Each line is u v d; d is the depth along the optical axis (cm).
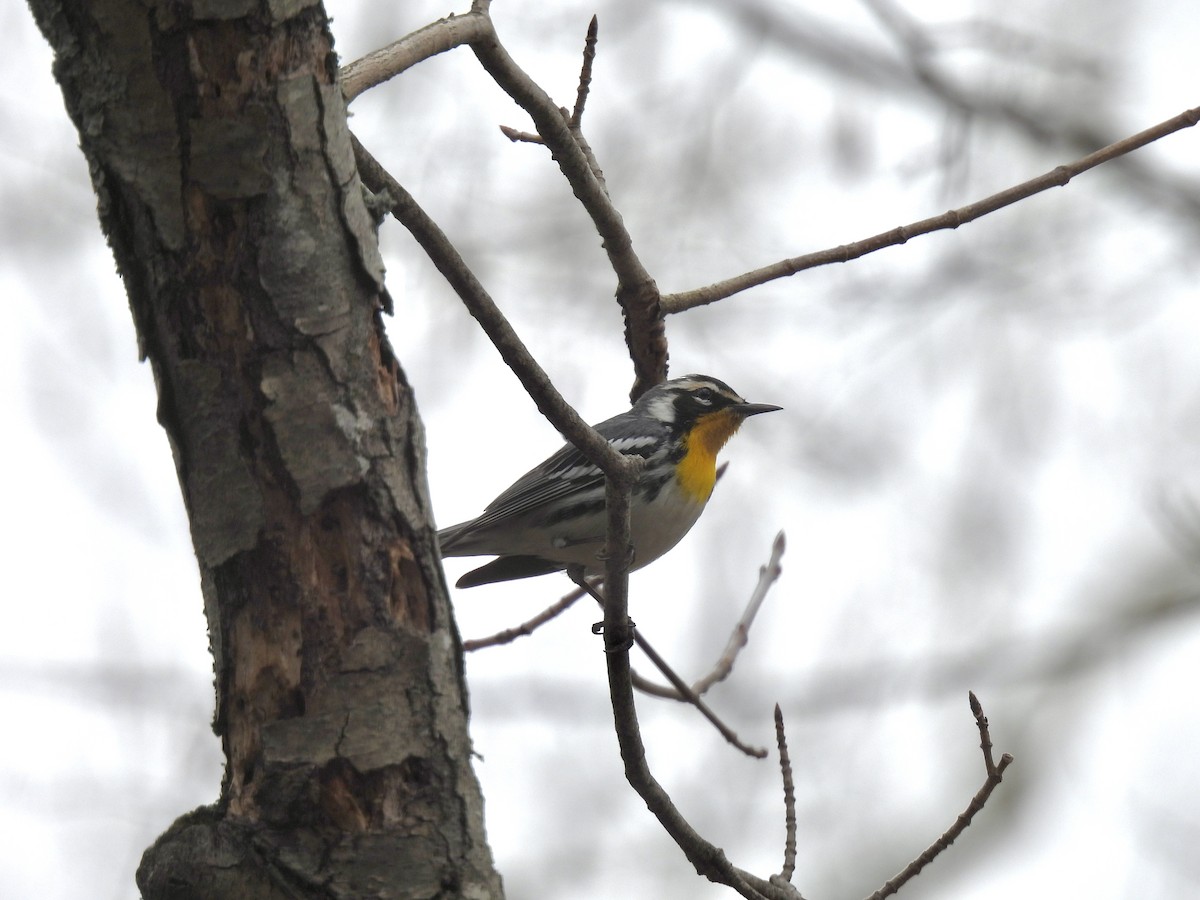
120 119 605
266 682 623
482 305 675
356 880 600
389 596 630
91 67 605
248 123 604
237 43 601
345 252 628
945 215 987
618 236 992
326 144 620
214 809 625
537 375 695
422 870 607
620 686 738
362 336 632
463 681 653
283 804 607
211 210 609
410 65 735
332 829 607
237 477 622
